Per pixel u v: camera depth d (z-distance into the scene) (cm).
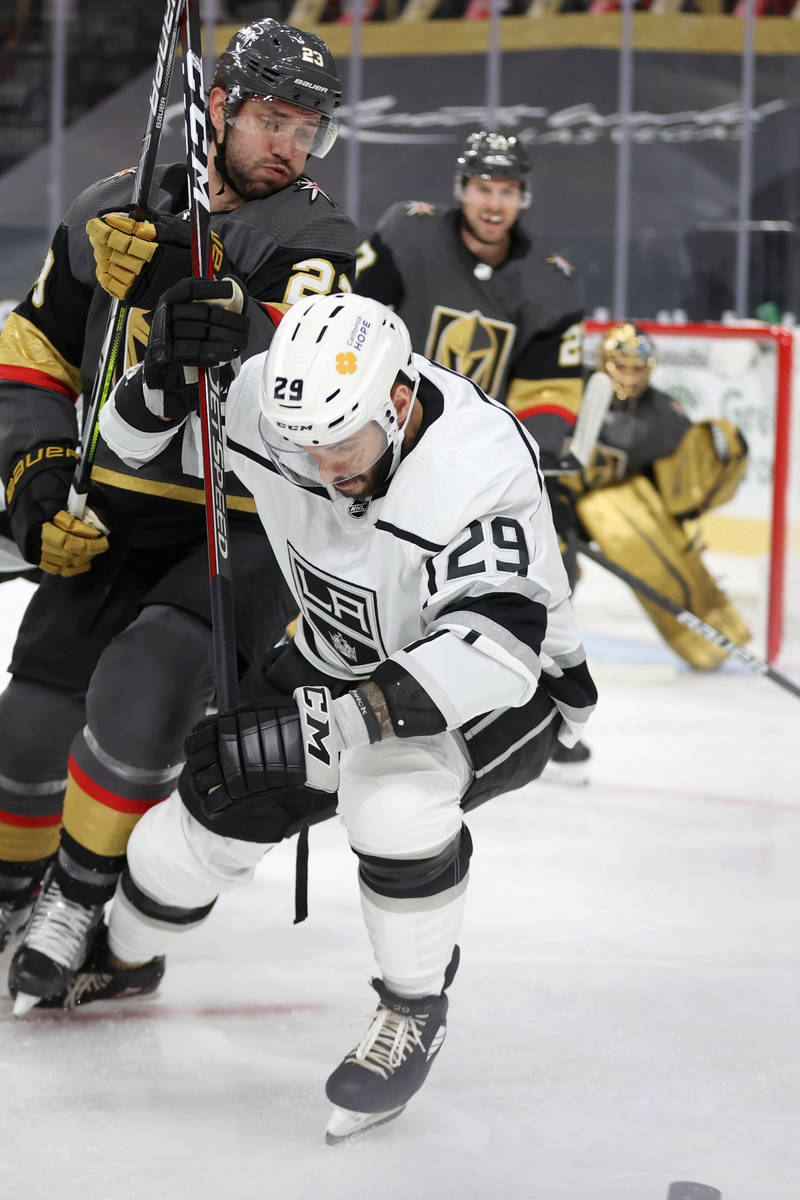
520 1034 502
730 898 676
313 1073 468
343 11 2697
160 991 533
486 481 380
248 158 514
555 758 890
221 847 436
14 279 2523
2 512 557
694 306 2592
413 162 2788
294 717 368
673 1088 461
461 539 379
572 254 2739
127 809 478
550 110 2756
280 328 384
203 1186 385
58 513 493
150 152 456
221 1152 407
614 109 2748
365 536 396
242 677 509
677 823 811
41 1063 462
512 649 369
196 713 491
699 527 1275
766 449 1345
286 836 442
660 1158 412
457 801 416
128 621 518
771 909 661
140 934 470
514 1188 391
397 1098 416
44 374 521
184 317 408
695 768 943
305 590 425
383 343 374
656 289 2630
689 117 2748
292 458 387
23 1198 373
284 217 516
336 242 521
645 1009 530
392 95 2761
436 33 2723
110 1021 500
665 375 1411
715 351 1363
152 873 448
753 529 1370
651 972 571
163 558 527
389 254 913
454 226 907
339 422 364
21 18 2528
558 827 799
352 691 374
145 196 459
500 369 917
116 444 450
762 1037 506
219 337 409
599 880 700
